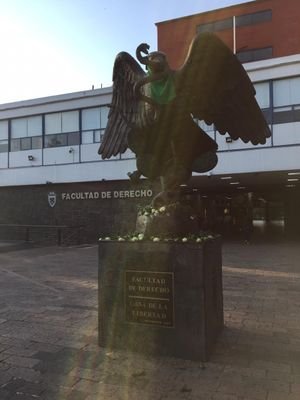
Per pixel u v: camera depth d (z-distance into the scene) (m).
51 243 20.98
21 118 23.75
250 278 9.59
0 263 12.92
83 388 3.90
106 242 4.93
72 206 22.11
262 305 6.94
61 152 22.44
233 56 4.50
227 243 19.94
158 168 5.35
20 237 23.61
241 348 4.88
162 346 4.63
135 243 4.75
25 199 23.64
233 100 4.88
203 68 4.55
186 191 28.08
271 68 17.02
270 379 4.05
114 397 3.72
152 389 3.86
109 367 4.36
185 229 4.91
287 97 16.92
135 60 5.10
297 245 18.66
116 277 4.86
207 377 4.10
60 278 9.92
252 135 5.31
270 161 16.95
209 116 5.17
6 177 23.97
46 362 4.51
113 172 20.91
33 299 7.56
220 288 5.41
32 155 23.30
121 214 20.67
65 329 5.66
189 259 4.50
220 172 17.55
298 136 16.70
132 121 5.07
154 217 4.91
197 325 4.48
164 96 4.77
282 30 32.19
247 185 24.17
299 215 25.59
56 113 22.77
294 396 3.70
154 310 4.66
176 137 5.14
